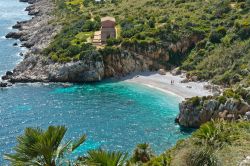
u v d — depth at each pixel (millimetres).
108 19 144875
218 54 133500
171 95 116125
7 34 186125
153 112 104562
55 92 120750
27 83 129125
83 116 102125
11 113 103438
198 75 127188
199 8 167000
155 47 139625
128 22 157500
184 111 96438
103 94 119000
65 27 167000
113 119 100250
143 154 61750
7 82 128375
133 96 116562
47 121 98750
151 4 185125
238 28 141375
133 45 137750
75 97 116312
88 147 84625
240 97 96312
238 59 127250
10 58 153250
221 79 120688
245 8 153250
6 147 84750
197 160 35656
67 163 30391
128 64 136500
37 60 138875
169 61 142000
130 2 196625
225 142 48844
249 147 47375
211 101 95750
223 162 40312
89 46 138000
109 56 134250
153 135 91188
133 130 93750
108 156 29328
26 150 28078
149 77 132375
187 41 145125
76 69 130625
